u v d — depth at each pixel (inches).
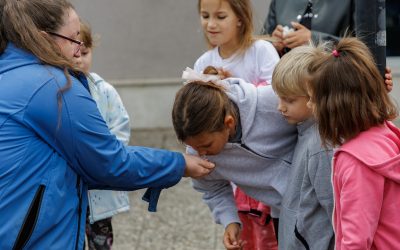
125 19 261.3
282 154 111.1
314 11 142.6
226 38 128.6
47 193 92.2
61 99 91.6
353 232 88.0
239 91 107.8
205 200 121.7
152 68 265.3
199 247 175.0
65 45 97.0
